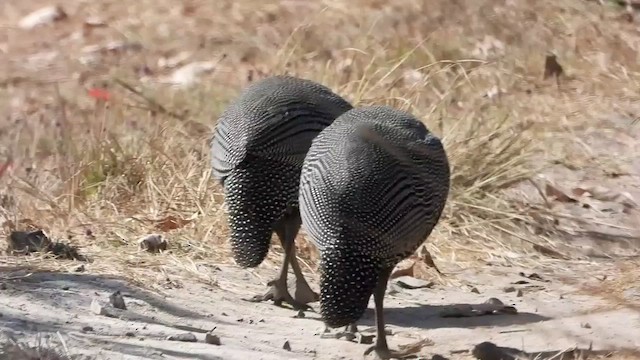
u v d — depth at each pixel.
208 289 20.00
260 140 18.05
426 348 17.66
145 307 18.20
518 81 33.50
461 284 21.98
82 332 16.25
